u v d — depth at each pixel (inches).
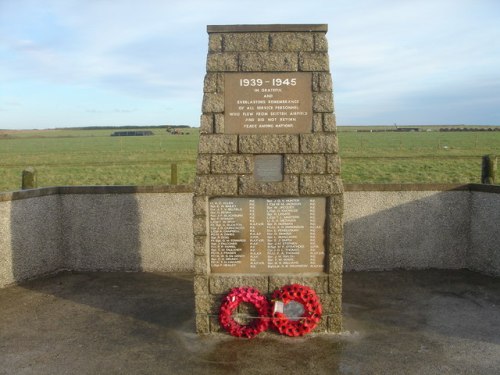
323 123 235.9
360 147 1809.8
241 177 236.7
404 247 343.3
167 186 339.0
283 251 243.6
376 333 241.9
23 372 206.2
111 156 1565.0
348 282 320.5
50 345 231.3
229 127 236.2
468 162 1155.3
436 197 338.3
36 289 309.9
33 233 327.3
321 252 243.9
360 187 337.7
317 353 221.3
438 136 2753.4
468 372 203.0
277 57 233.9
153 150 1860.2
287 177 237.1
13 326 253.1
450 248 342.0
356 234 341.4
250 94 235.0
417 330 245.1
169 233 343.3
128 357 219.0
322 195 239.5
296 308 239.9
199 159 236.5
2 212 307.3
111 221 343.9
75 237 347.3
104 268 348.2
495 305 277.6
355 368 207.2
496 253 324.5
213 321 243.0
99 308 278.1
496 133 3179.1
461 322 254.5
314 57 234.4
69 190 343.3
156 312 271.9
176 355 220.5
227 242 242.7
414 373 202.5
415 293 298.7
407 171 1010.7
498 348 224.5
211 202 240.2
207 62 234.2
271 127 236.1
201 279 241.3
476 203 332.8
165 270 346.3
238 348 227.0
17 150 1963.6
